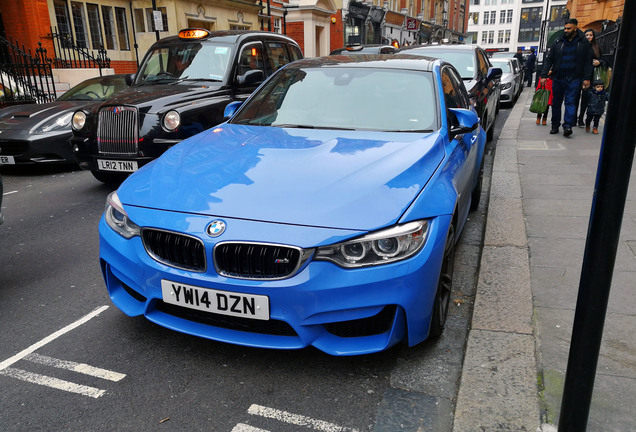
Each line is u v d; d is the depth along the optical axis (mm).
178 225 2453
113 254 2715
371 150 2969
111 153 5754
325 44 30516
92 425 2236
